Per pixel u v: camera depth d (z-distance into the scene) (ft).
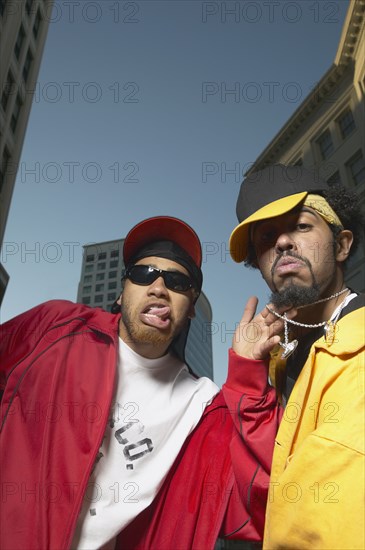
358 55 77.61
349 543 2.97
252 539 6.64
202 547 6.83
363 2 73.72
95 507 6.65
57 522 6.01
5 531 5.93
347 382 3.73
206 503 7.19
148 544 7.05
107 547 6.88
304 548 3.21
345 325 4.24
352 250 5.83
